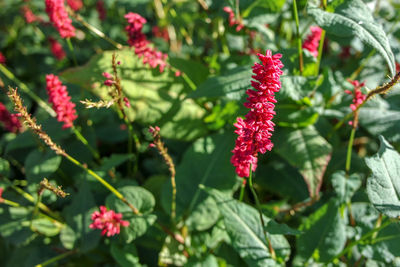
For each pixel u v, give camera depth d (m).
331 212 0.54
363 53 0.66
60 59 0.79
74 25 0.77
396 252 0.52
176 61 0.65
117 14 0.89
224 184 0.60
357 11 0.51
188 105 0.64
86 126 0.68
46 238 0.63
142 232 0.55
